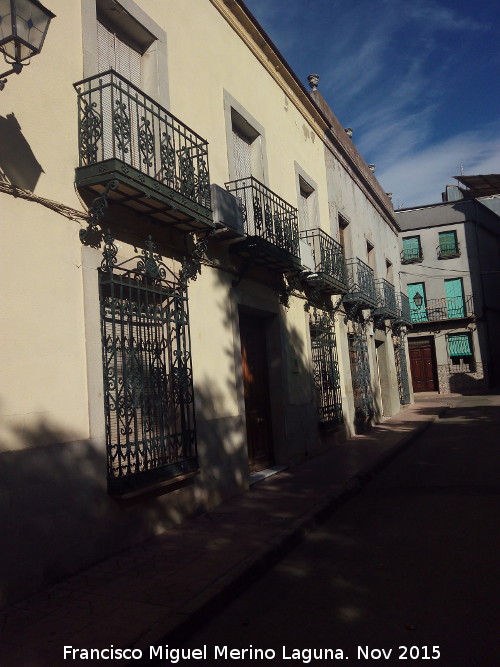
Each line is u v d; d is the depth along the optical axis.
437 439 13.00
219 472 7.29
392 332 20.17
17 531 4.25
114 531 5.24
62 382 4.87
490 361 28.72
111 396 5.37
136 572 4.68
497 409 18.98
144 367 6.04
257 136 9.85
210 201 7.04
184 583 4.35
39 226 4.80
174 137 6.99
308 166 12.44
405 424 15.73
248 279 8.81
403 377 21.80
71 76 5.39
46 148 4.96
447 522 5.98
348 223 15.35
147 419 6.01
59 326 4.90
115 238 5.77
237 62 9.26
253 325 9.66
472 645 3.29
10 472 4.25
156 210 6.03
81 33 5.60
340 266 12.68
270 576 4.75
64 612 3.90
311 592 4.32
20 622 3.76
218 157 8.24
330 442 11.88
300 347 10.80
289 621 3.81
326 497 7.18
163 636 3.44
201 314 7.31
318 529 6.15
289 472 9.35
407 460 10.41
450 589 4.15
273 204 9.89
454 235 29.92
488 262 30.33
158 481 5.72
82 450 4.97
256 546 5.23
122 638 3.43
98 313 5.36
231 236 7.57
